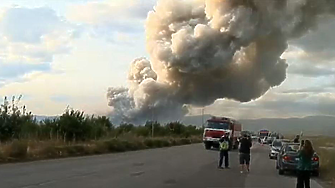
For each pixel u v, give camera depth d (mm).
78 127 39156
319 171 24625
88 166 23234
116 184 15625
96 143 38656
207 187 15820
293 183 18938
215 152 43281
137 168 23031
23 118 33375
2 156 24938
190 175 20219
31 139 31469
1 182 15141
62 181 15906
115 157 32156
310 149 13742
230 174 21859
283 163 22859
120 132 56781
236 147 55562
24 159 26328
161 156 34875
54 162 25406
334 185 19500
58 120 38531
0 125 30562
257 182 18641
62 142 34906
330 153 29641
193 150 47312
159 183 16469
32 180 15953
